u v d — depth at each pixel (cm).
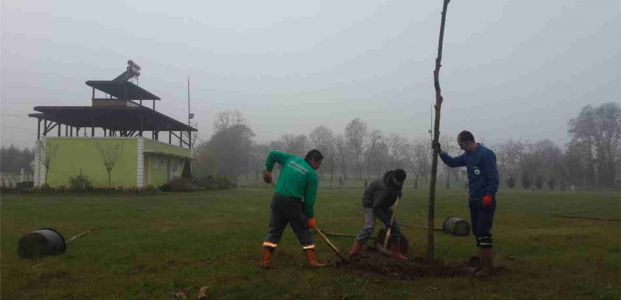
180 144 4631
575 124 7781
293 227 677
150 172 3678
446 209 1830
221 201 2370
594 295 548
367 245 874
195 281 586
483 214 652
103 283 582
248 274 621
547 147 9400
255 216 1543
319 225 1248
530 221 1408
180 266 675
